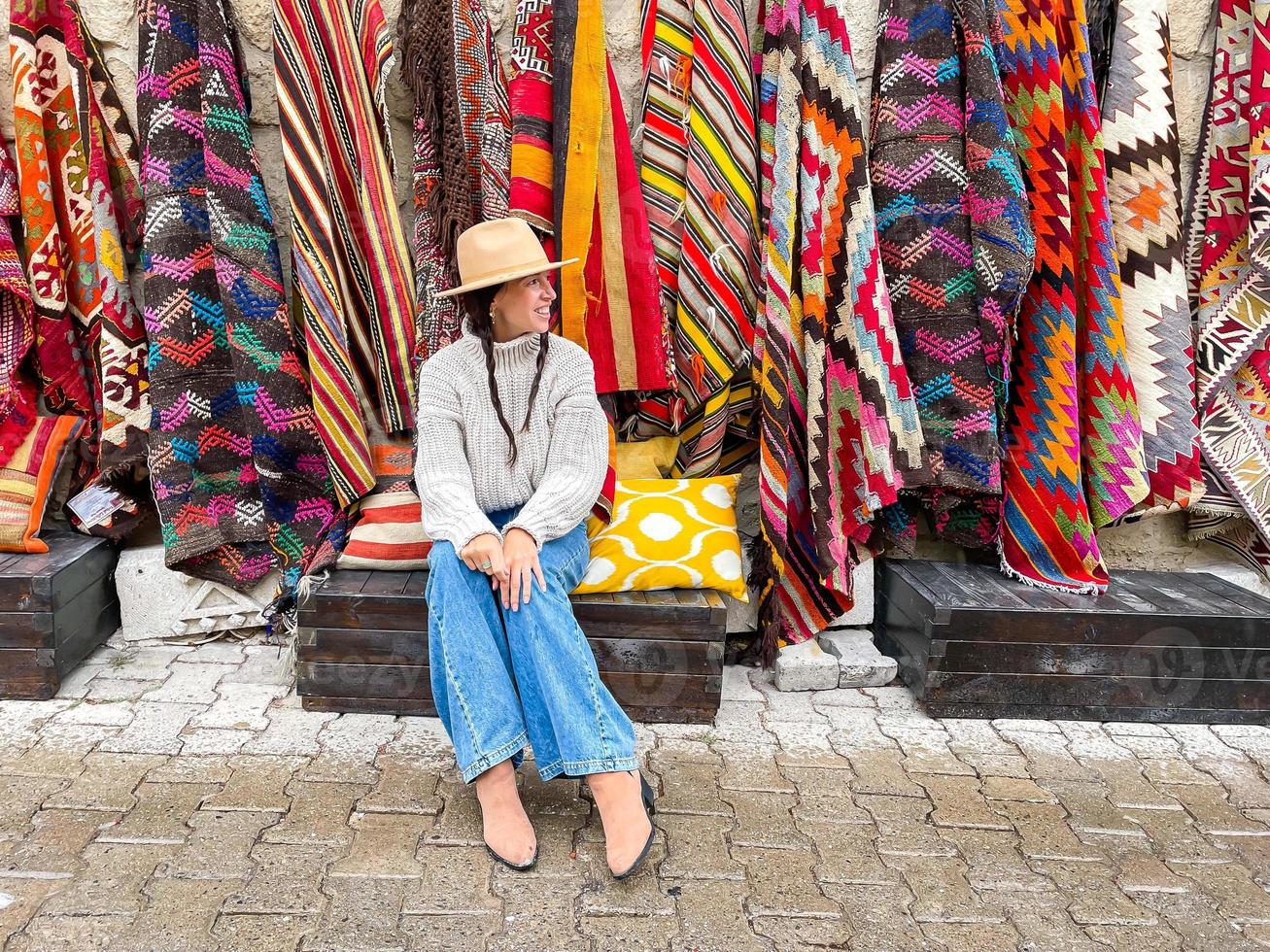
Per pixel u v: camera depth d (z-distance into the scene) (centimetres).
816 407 272
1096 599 272
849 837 212
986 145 265
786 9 263
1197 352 297
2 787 216
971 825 219
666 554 257
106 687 264
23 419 279
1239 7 282
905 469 275
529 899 187
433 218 266
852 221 270
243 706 257
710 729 257
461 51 259
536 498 216
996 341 276
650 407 291
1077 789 236
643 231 269
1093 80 279
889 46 272
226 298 262
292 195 261
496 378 223
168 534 270
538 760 208
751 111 272
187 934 174
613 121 266
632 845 193
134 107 276
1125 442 284
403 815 213
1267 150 275
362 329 279
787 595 286
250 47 275
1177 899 197
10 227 279
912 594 276
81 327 286
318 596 248
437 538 213
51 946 170
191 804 213
